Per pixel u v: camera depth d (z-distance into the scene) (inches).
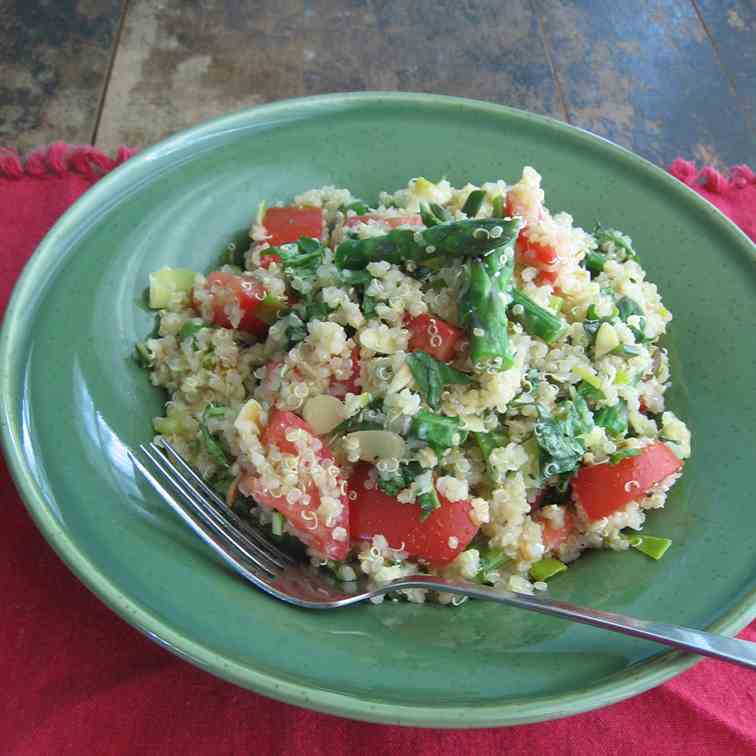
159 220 14.0
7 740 11.6
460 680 10.7
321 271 13.4
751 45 24.0
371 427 12.5
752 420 13.1
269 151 15.0
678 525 12.6
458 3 23.7
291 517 12.1
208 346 13.5
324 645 11.0
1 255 15.9
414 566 12.4
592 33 23.6
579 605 11.8
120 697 11.8
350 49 22.1
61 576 12.7
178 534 11.8
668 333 14.3
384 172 15.6
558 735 11.9
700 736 12.0
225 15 22.4
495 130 15.7
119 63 21.0
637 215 15.1
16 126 19.7
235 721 11.8
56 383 12.2
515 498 12.6
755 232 17.5
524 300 13.1
